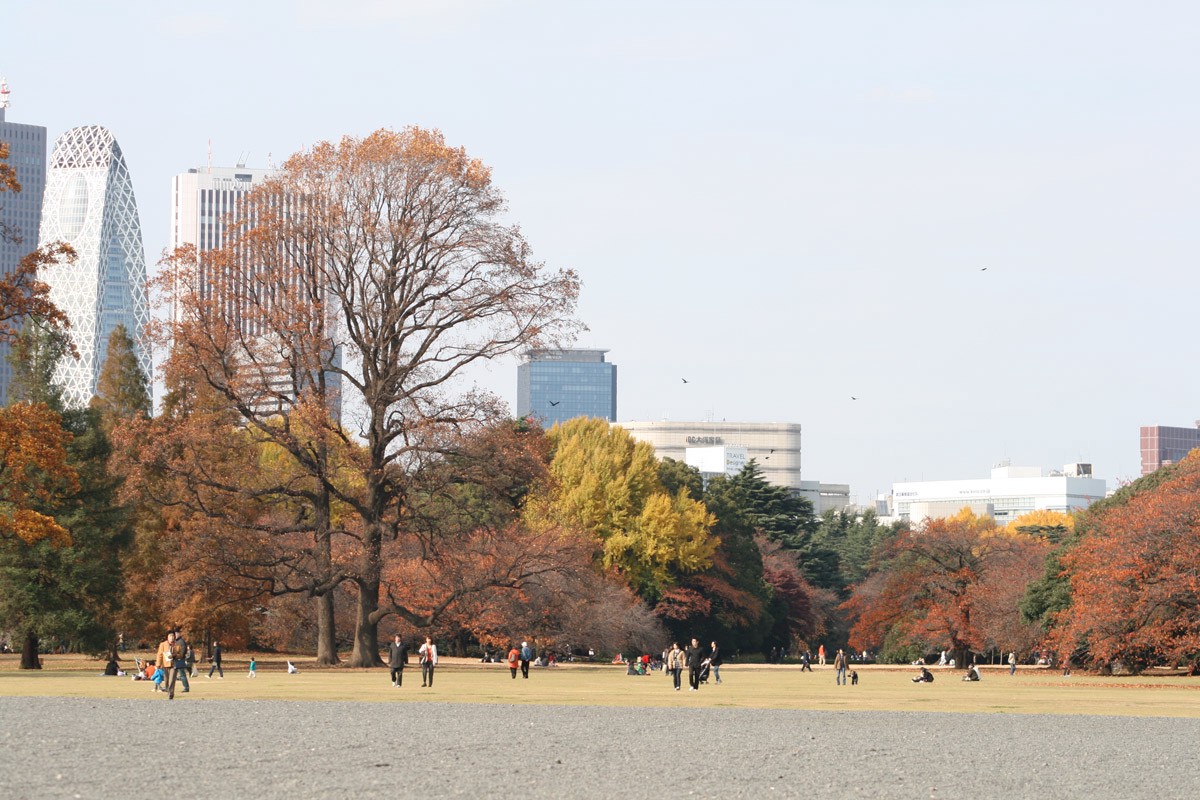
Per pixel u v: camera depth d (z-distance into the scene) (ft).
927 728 336.70
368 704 399.24
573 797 192.24
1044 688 625.41
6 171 566.77
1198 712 414.00
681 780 214.28
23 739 259.80
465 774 216.74
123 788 190.49
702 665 640.17
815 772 230.48
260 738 272.10
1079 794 208.03
